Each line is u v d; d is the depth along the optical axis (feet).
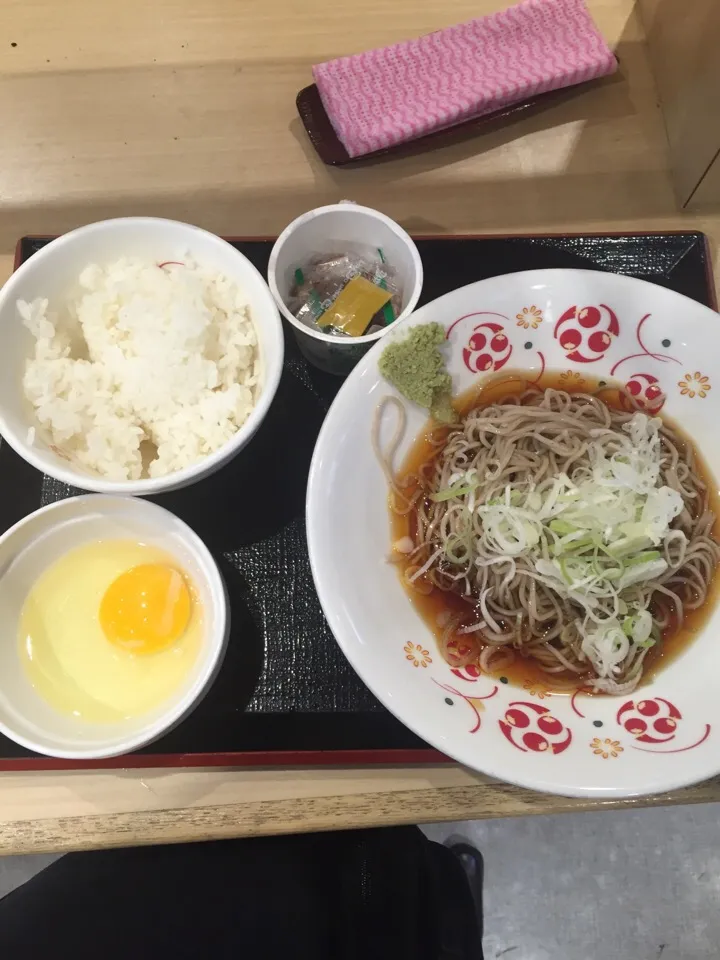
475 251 1.35
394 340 1.10
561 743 0.98
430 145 1.45
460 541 1.18
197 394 1.16
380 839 1.51
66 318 1.19
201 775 1.14
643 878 1.88
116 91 1.48
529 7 1.46
